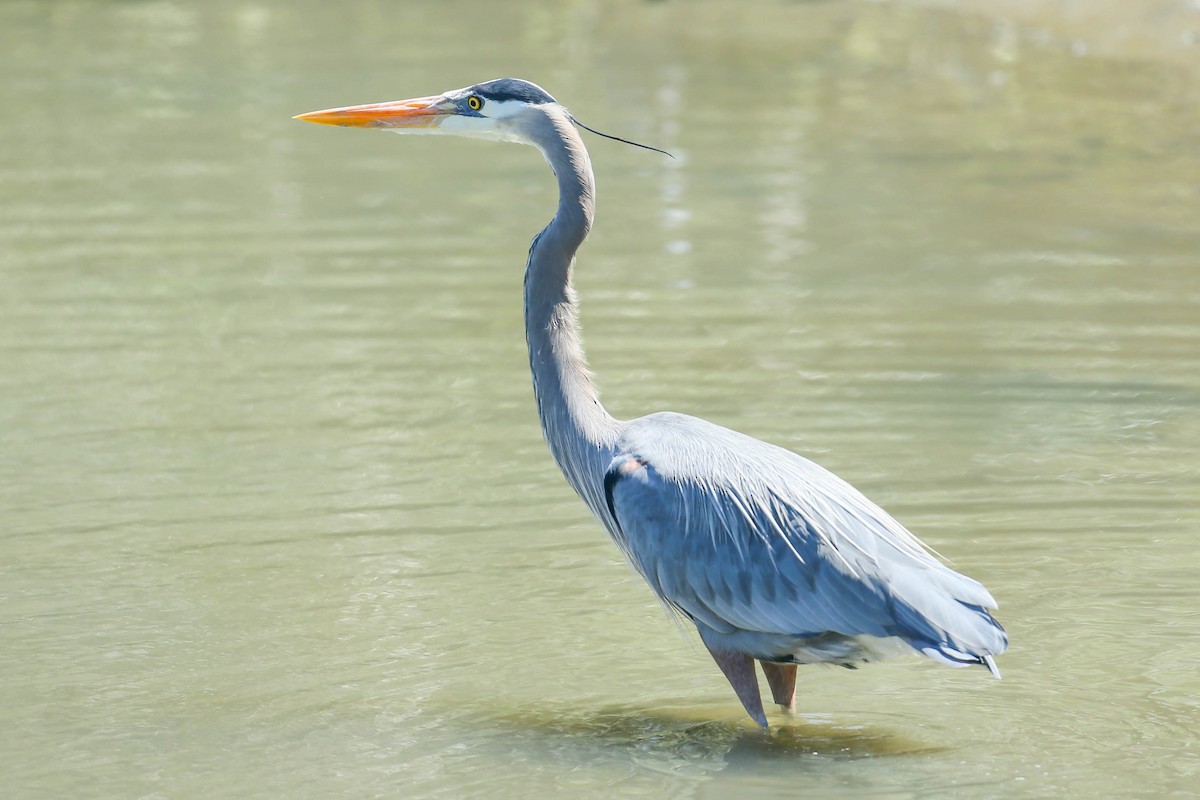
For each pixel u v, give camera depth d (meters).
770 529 8.50
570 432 9.30
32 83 28.19
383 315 16.34
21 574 10.69
